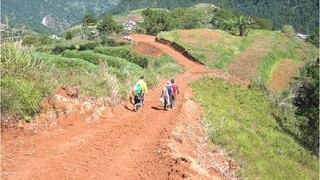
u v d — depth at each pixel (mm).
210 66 52375
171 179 11086
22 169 10602
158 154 13008
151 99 25625
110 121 16625
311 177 24344
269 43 75250
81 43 77250
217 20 117688
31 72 15297
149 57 58469
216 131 21109
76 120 15430
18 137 12766
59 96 15547
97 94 17797
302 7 193500
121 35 97312
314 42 89750
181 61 54969
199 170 12961
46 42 87750
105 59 46500
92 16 122375
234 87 41750
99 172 11039
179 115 19766
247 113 32969
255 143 23266
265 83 47781
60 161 11438
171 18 108875
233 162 17469
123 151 13094
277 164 22641
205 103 27422
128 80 25188
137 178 11016
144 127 16438
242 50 66312
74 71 20297
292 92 45969
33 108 13742
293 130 36125
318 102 42875
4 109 12953
